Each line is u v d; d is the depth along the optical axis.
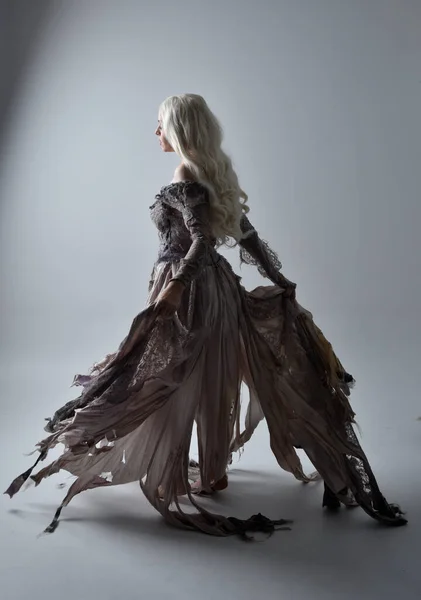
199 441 2.64
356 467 2.51
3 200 5.47
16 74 5.39
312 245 5.52
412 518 2.48
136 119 5.43
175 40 5.39
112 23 5.37
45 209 5.50
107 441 2.57
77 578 2.07
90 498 2.67
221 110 5.46
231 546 2.27
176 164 5.43
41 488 2.76
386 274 5.46
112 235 5.51
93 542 2.30
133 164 5.46
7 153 5.45
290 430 2.58
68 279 5.54
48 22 5.36
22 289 5.51
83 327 5.42
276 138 5.45
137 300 5.52
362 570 2.11
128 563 2.16
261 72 5.40
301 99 5.40
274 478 2.90
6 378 4.48
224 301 2.58
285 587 2.02
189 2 5.36
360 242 5.47
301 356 2.60
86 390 2.42
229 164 2.55
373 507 2.47
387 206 5.42
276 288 2.72
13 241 5.50
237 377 2.65
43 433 3.46
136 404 2.36
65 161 5.47
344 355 4.93
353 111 5.38
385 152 5.38
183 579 2.06
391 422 3.63
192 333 2.46
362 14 5.28
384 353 4.95
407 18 5.24
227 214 2.48
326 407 2.56
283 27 5.35
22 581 2.05
